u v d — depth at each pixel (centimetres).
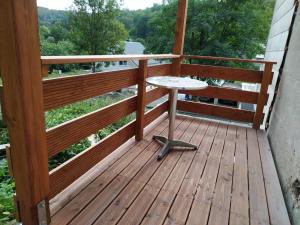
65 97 153
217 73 371
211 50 928
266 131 353
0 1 100
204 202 181
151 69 304
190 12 955
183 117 391
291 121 231
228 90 372
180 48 368
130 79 239
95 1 1423
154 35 1086
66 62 140
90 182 191
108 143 223
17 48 105
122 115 238
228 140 309
